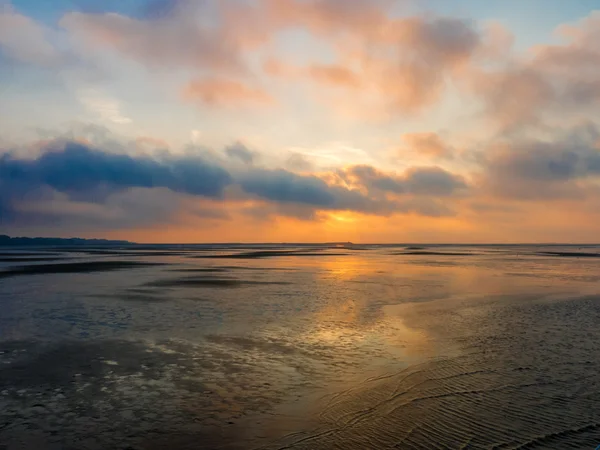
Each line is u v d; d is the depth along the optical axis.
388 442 7.79
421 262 69.94
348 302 24.03
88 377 11.30
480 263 67.25
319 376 11.45
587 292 28.80
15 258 77.88
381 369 12.04
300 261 71.25
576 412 9.09
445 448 7.55
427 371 11.85
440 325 17.95
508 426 8.42
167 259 75.81
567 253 123.44
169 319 18.91
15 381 10.97
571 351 13.92
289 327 17.41
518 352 13.79
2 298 25.03
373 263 66.06
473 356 13.34
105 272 44.59
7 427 8.40
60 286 31.28
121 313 20.31
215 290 29.31
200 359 12.95
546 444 7.70
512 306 22.83
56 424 8.54
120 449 7.58
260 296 26.30
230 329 16.97
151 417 8.88
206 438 7.99
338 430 8.29
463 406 9.41
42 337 15.55
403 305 23.08
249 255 98.38
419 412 9.09
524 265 61.78
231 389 10.49
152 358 13.00
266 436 8.06
